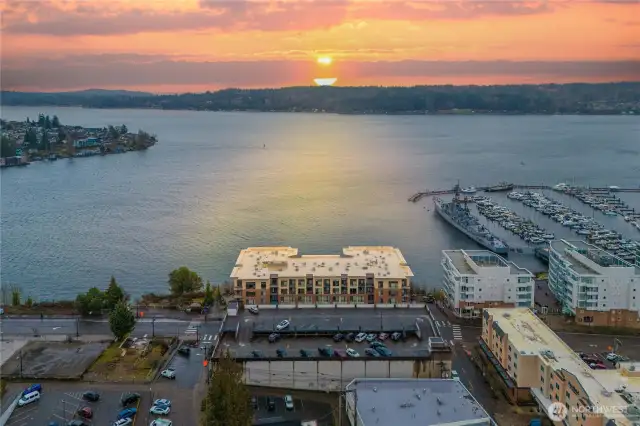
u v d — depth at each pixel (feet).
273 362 512.22
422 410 446.60
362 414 439.63
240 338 557.74
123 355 577.43
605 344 635.25
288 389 514.27
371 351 524.52
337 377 514.68
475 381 547.08
